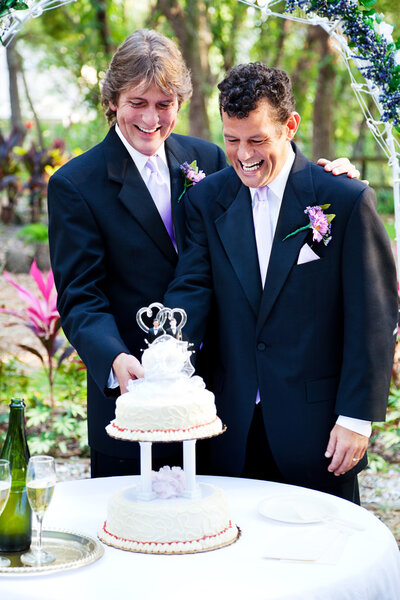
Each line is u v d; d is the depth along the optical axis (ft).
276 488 8.11
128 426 6.73
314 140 38.14
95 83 38.01
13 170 43.86
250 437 8.84
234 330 8.75
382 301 8.40
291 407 8.48
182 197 9.70
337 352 8.66
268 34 40.42
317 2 9.45
